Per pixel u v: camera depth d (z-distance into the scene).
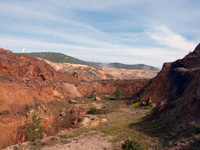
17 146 18.30
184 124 19.17
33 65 57.69
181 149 14.99
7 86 32.16
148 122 27.73
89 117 35.03
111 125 28.17
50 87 51.03
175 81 47.72
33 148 18.23
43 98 42.91
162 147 16.78
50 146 19.12
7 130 25.02
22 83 38.28
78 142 20.53
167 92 48.56
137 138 20.62
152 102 48.16
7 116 26.77
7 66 43.97
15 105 30.72
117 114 38.84
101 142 20.28
